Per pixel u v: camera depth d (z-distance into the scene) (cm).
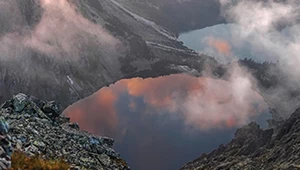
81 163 2828
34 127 3148
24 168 2114
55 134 3183
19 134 2755
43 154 2628
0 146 2052
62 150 2898
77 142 3272
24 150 2497
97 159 3069
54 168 2297
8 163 1939
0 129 2366
